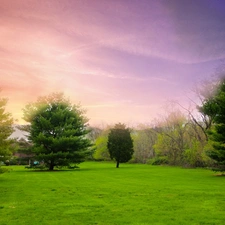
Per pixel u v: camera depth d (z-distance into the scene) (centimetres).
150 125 5988
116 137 4997
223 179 2247
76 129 4328
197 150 4272
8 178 2491
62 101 4397
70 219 889
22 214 957
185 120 5138
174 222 851
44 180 2253
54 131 4256
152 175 2731
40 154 3953
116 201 1199
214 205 1109
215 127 2825
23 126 4247
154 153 6412
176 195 1365
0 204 1142
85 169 4150
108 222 853
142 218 898
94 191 1521
